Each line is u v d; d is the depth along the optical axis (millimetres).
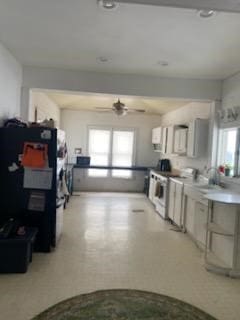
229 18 2762
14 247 3207
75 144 9133
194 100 5113
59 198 4406
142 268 3504
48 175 3850
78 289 2932
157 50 3752
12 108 4332
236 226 3383
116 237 4645
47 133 3811
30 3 2650
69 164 8688
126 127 9258
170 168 7656
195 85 5027
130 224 5480
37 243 3893
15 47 3879
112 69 4703
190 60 4070
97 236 4645
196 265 3656
